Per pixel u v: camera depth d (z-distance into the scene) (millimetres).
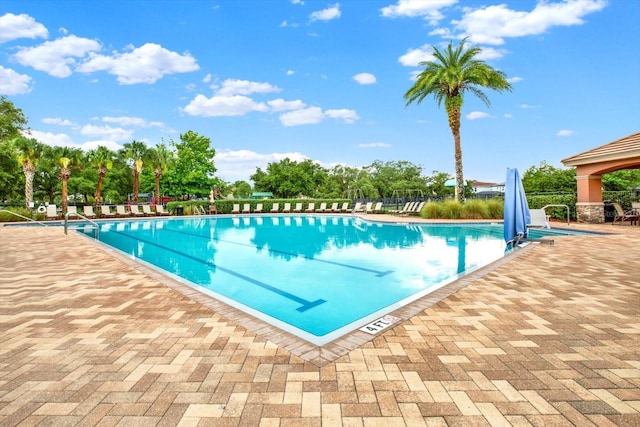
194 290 4703
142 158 28516
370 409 2027
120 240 12055
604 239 9391
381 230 13953
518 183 9227
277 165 42938
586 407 2025
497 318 3518
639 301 4035
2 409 2045
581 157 14641
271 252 9117
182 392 2215
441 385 2279
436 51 19109
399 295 5160
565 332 3143
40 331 3254
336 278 6176
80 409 2039
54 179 37219
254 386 2283
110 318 3604
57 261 6945
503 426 1863
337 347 2881
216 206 26609
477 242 10266
